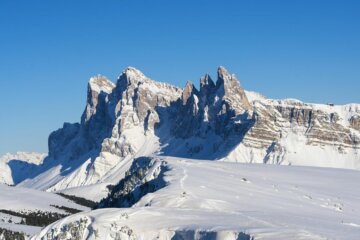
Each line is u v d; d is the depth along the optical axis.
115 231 84.50
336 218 106.62
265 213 96.62
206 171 161.50
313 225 85.44
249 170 192.62
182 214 90.69
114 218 88.19
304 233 75.00
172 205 105.31
